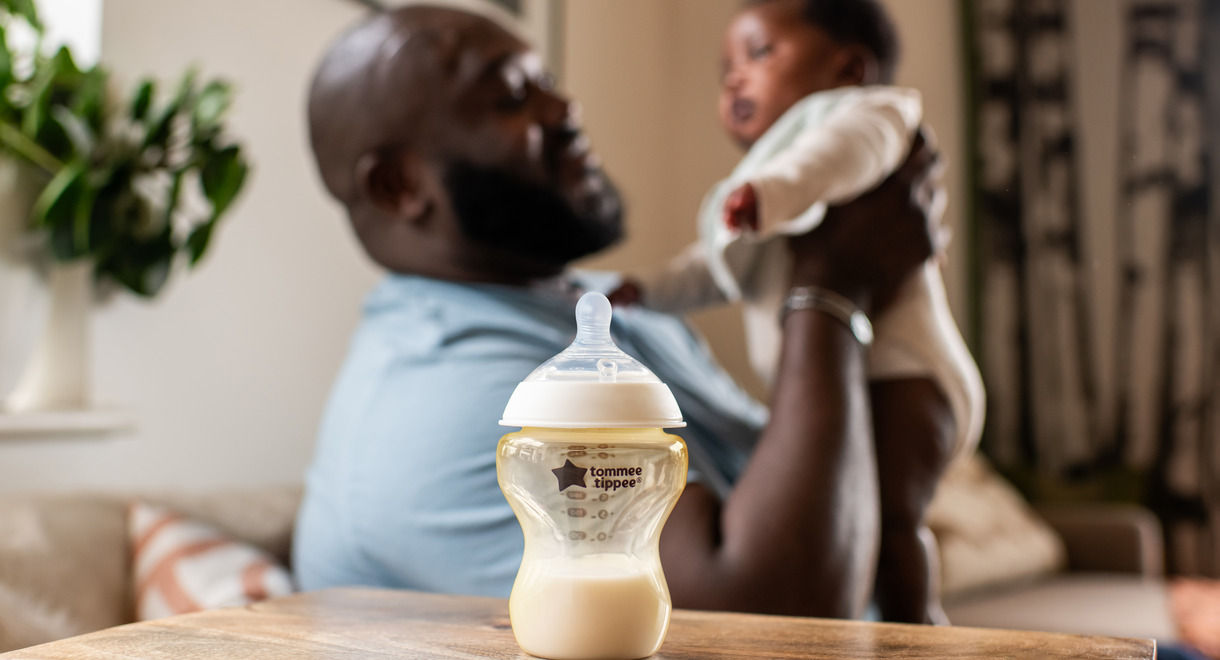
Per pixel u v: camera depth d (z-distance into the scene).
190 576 1.21
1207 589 3.04
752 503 0.77
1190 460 3.62
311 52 2.14
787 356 0.84
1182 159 3.69
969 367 0.96
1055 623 2.38
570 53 3.25
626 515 0.47
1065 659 0.45
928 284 0.96
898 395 0.92
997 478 3.51
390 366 0.93
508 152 1.01
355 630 0.51
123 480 1.68
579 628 0.45
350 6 2.26
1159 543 3.63
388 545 0.86
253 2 1.99
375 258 1.08
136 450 1.70
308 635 0.50
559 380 0.46
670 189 4.02
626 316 1.14
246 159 1.77
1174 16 3.72
